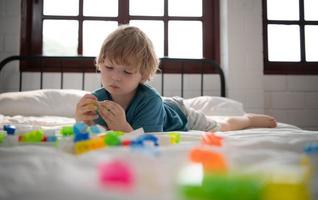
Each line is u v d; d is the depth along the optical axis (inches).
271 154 18.0
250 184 10.4
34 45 88.6
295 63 93.6
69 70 87.2
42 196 10.6
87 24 90.4
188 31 93.3
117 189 10.9
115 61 38.2
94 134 24.5
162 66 89.4
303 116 91.4
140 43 40.9
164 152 17.5
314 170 13.7
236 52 87.0
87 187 11.0
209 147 20.4
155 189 11.4
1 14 85.3
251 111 86.5
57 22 89.8
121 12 91.0
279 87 91.6
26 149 18.3
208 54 92.8
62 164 14.2
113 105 37.0
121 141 20.9
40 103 65.0
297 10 95.1
